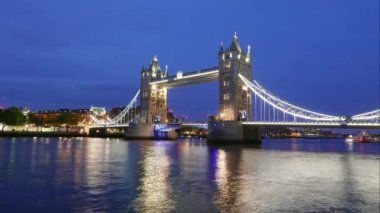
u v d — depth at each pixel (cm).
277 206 2081
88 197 2253
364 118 8106
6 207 2003
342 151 8775
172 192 2422
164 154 6003
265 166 4112
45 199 2191
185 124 13612
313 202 2186
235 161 4719
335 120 8575
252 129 10969
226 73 11144
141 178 3017
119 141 13025
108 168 3709
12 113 15575
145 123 14938
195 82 13212
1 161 4250
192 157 5369
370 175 3456
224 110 11025
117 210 1961
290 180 3009
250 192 2447
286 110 9844
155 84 14775
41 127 19462
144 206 2045
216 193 2398
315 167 4169
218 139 10569
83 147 7869
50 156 5097
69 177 3033
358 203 2183
